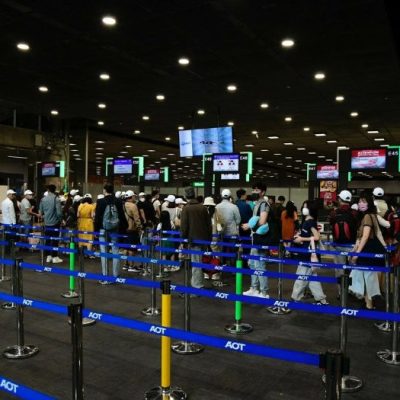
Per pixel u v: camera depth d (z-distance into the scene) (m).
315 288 6.91
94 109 16.61
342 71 11.02
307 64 10.48
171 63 10.61
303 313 6.46
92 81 12.43
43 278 8.88
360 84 12.26
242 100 14.59
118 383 4.03
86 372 4.27
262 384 4.04
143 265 9.83
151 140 26.19
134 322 3.08
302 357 2.35
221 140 15.76
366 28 8.13
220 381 4.09
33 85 12.97
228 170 18.27
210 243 7.57
